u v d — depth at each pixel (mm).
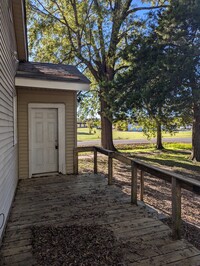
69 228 3291
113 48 12250
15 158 5387
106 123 13578
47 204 4336
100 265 2439
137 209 4055
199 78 7855
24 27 5289
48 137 6723
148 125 13086
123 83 9570
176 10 7777
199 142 10578
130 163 4469
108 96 9984
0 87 2982
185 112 8852
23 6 4574
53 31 13086
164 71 7992
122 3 12219
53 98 6645
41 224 3443
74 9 12641
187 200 5387
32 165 6523
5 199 3389
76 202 4430
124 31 12406
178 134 29031
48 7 12891
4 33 3334
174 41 8008
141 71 8617
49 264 2449
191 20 7754
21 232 3191
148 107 8812
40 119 6594
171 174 3098
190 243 2953
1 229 2965
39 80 5582
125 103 9398
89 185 5664
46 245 2818
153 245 2846
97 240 2939
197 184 2598
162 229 3283
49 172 6789
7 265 2441
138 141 20375
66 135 6891
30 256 2607
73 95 6922
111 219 3619
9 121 4035
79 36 12969
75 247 2773
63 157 6859
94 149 6938
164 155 12203
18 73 5594
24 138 6344
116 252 2676
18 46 6324
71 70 7215
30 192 5102
